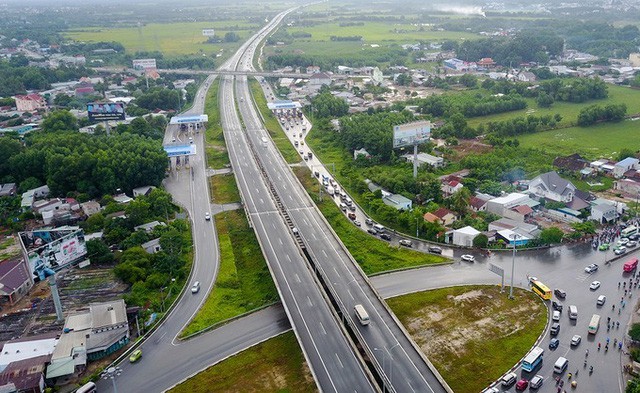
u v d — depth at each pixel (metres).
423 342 124.88
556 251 166.25
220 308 143.38
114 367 119.50
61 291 153.12
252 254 172.00
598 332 125.75
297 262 156.12
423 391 104.12
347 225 189.75
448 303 140.50
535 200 199.50
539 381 109.25
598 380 110.44
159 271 159.25
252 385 114.94
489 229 179.12
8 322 139.38
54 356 121.12
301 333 123.38
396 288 148.38
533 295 142.75
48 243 160.25
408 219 182.75
